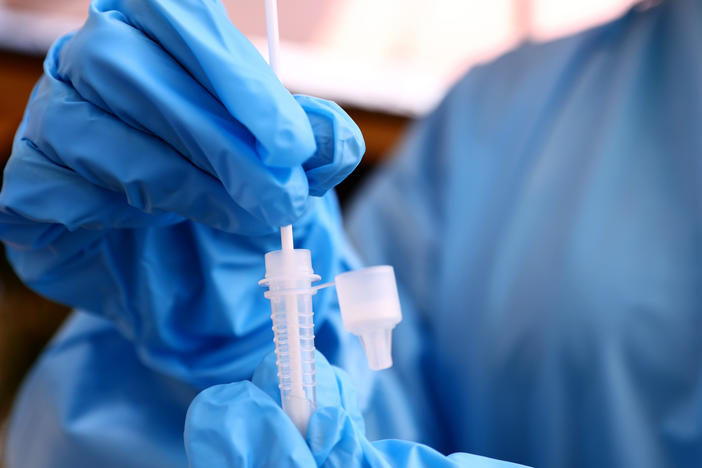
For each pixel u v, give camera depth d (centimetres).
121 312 44
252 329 45
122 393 53
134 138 30
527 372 67
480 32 145
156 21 29
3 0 105
